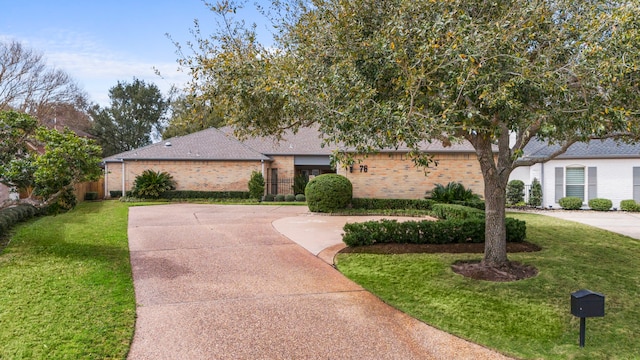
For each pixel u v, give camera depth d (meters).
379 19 6.14
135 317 5.00
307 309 5.41
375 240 9.15
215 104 7.15
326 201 15.77
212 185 22.47
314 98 5.48
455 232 9.16
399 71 5.29
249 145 24.17
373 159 17.83
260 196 21.84
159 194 21.78
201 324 4.84
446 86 5.13
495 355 4.23
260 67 6.77
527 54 5.91
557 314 5.25
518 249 8.76
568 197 17.39
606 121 5.07
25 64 28.08
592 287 6.25
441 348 4.37
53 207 9.91
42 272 6.79
